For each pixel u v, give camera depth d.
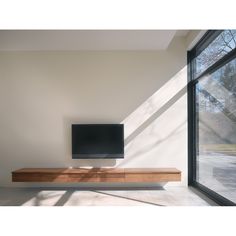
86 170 5.04
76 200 4.32
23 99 5.42
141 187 5.27
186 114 5.40
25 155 5.39
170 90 5.42
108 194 4.72
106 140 5.28
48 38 4.69
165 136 5.40
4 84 5.43
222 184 4.05
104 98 5.43
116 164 5.39
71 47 5.24
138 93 5.43
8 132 5.41
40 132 5.41
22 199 4.39
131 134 5.40
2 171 5.39
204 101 4.86
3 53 5.42
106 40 4.79
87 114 5.41
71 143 5.40
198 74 5.13
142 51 5.42
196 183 5.17
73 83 5.41
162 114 5.41
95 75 5.42
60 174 4.89
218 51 4.18
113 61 5.41
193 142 5.39
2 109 5.41
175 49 5.40
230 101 3.75
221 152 4.09
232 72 3.68
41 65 5.43
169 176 4.88
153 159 5.39
